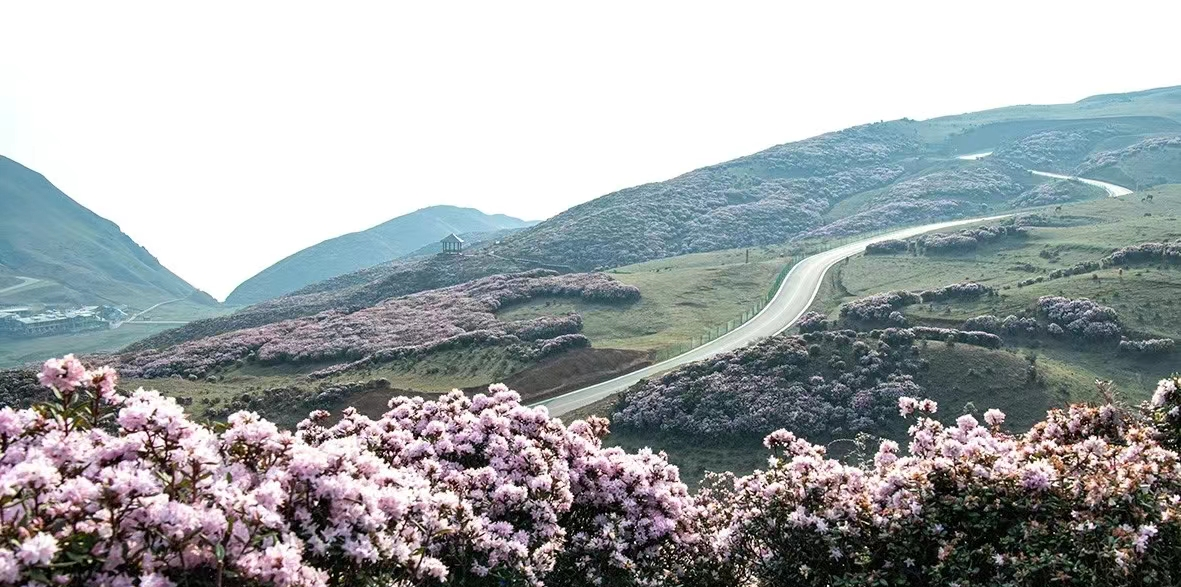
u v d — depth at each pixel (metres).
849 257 99.00
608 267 122.06
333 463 5.27
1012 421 40.75
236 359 73.50
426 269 131.62
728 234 137.62
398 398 11.18
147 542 4.15
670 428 45.34
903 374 45.56
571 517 9.98
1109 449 8.21
